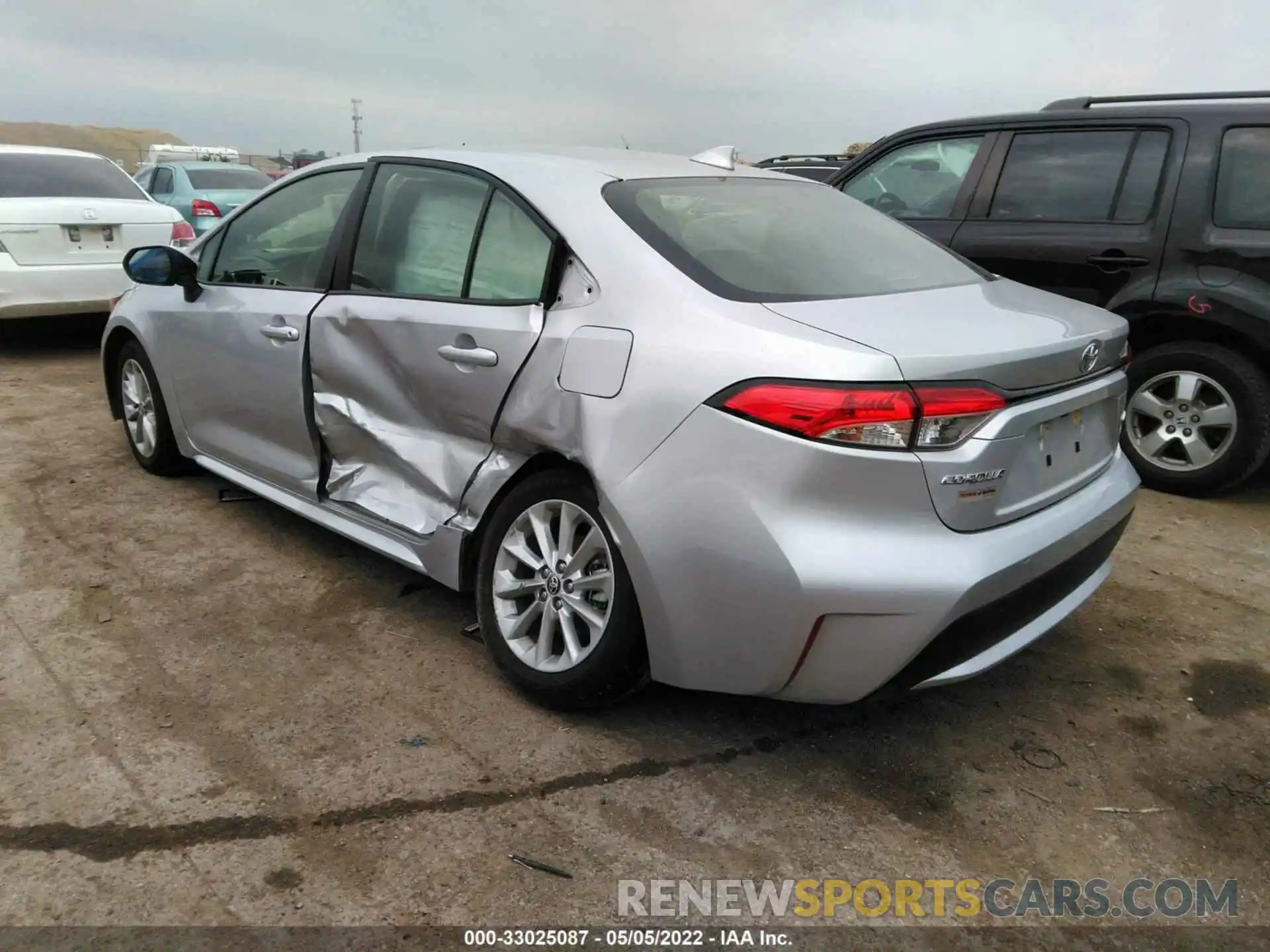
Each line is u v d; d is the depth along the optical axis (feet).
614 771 8.61
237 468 13.34
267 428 12.37
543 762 8.70
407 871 7.36
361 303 10.82
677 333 8.09
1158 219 15.38
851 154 36.24
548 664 9.25
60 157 25.75
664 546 7.98
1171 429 15.80
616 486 8.20
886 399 7.19
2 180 23.90
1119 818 8.25
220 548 13.01
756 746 9.06
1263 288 14.57
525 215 9.64
